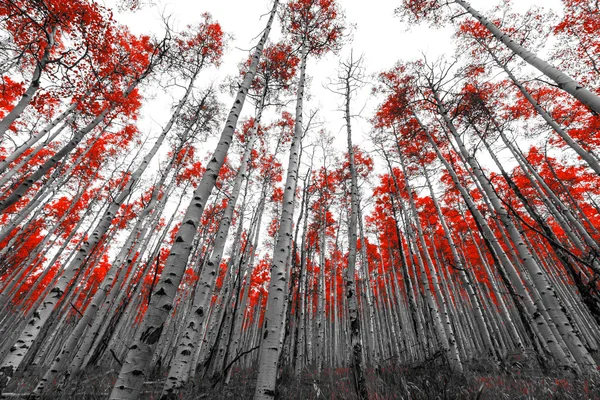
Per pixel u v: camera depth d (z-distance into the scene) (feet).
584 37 30.78
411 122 37.81
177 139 38.45
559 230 48.93
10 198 14.69
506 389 14.78
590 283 10.43
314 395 17.65
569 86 16.16
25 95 19.83
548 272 51.55
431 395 13.60
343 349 65.16
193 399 17.67
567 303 45.47
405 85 36.37
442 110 30.45
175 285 9.72
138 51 31.07
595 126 32.81
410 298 27.68
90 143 44.45
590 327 50.67
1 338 56.13
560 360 18.70
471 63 33.60
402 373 20.75
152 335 8.70
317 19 30.63
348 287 17.63
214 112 40.57
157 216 44.80
